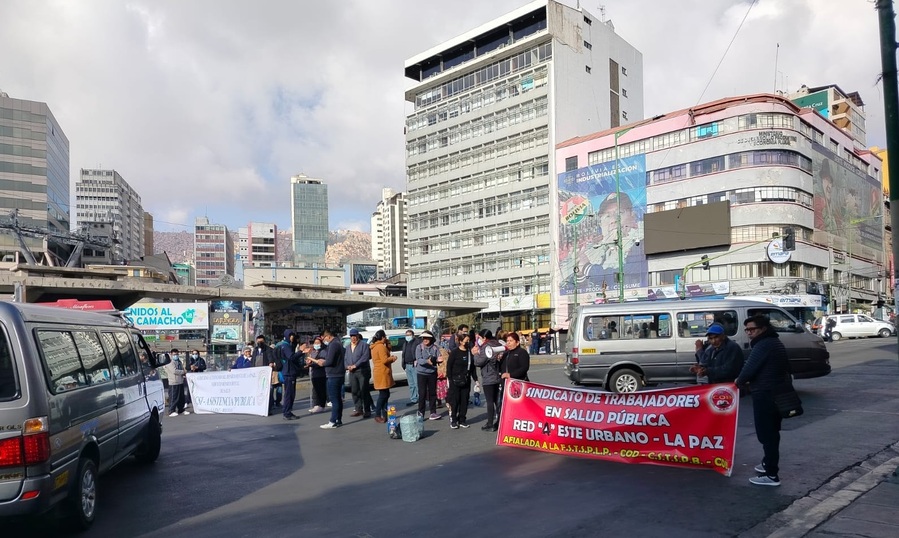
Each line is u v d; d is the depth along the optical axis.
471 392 14.34
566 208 64.25
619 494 6.24
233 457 9.21
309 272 80.44
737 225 51.88
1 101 82.44
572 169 63.94
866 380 14.91
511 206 70.31
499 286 71.19
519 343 9.82
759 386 6.31
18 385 4.92
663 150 56.91
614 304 13.79
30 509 4.79
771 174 51.34
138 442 7.86
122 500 6.79
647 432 7.59
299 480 7.50
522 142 69.31
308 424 12.49
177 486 7.41
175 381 15.66
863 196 67.56
